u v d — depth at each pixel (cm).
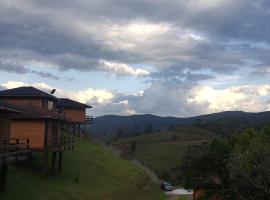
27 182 4062
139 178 6888
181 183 8450
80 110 8538
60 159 5091
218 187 4628
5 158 3300
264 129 4406
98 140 9631
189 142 14950
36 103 6162
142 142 15475
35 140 4647
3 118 3741
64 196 4044
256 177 3497
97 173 5759
